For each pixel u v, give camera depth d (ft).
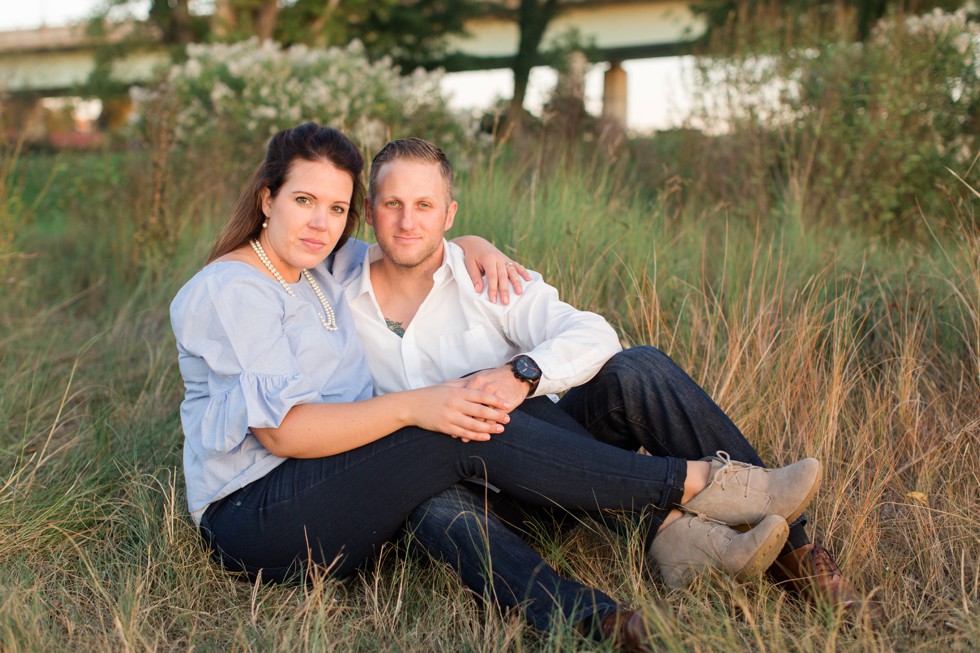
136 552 7.48
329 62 20.93
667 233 13.25
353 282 8.02
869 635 6.01
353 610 6.86
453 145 19.57
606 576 7.31
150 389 11.44
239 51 21.63
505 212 12.91
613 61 73.36
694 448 7.34
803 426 8.73
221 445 6.67
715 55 18.65
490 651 6.21
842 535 7.49
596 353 7.36
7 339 12.69
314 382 7.20
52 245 19.19
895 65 16.74
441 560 6.72
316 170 7.01
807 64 17.81
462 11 55.31
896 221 15.65
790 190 15.66
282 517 6.75
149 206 17.25
